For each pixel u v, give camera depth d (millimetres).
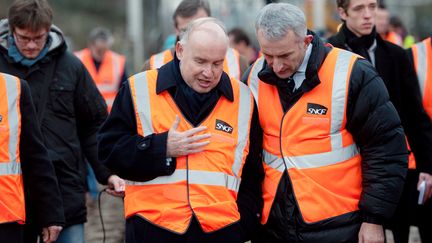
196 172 5258
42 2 6344
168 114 5340
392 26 14961
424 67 7340
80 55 13602
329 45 5703
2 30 6512
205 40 5125
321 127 5477
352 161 5551
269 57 5352
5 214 5500
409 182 7234
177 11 7230
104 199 13234
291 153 5520
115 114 5422
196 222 5211
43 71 6555
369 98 5414
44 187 5902
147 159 5203
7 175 5539
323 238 5477
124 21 47438
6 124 5562
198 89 5285
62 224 6020
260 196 5605
